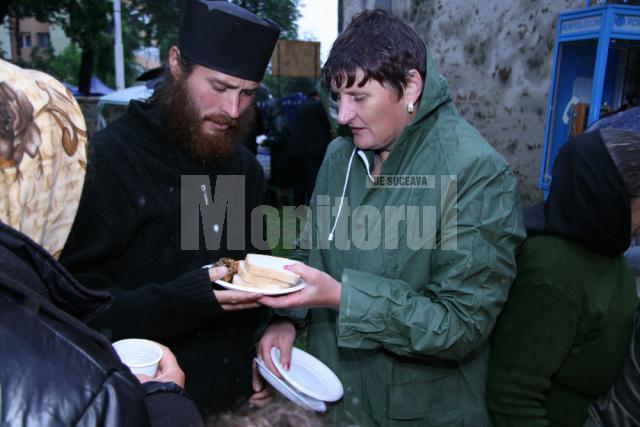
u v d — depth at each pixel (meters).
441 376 1.46
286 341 1.62
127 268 1.54
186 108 1.50
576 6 3.28
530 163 3.77
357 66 1.28
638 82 2.80
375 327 1.32
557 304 1.29
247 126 1.64
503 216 1.30
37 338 0.60
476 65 4.23
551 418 1.41
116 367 0.65
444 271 1.34
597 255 1.31
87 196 1.40
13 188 0.70
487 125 4.18
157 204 1.52
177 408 0.87
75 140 0.81
